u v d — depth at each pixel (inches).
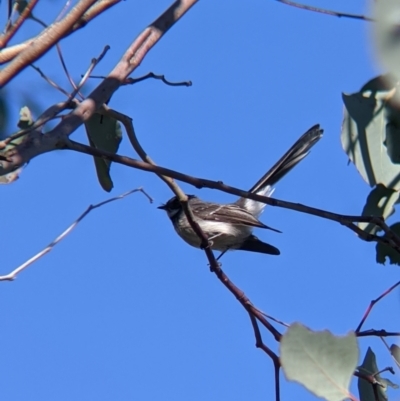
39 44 248.2
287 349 221.9
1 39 256.7
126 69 307.4
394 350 294.5
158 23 317.1
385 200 358.3
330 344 221.0
